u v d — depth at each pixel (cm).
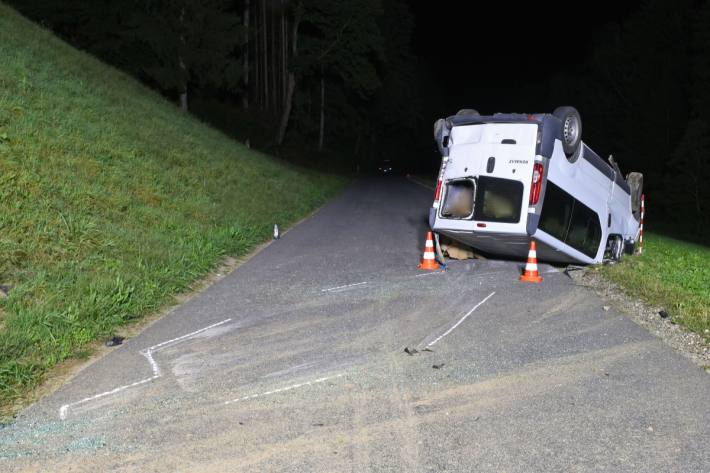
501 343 721
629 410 529
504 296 967
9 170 1084
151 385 588
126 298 830
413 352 688
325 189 3653
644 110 6084
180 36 3806
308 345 714
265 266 1218
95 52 3916
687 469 430
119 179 1397
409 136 11044
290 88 5569
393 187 4750
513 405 539
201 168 2019
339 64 5522
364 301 930
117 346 711
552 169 1142
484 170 1150
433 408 533
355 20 5212
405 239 1645
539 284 1062
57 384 591
